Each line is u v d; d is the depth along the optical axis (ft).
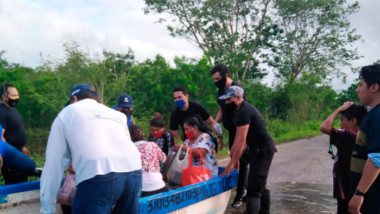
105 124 9.10
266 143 14.80
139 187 9.25
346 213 12.23
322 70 95.04
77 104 9.36
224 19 87.81
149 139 18.71
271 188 22.52
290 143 49.80
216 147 17.42
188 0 85.81
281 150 41.63
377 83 9.04
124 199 9.00
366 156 9.67
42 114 41.34
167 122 46.37
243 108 14.61
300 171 27.99
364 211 9.40
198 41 90.53
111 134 9.04
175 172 15.34
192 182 14.17
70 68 42.50
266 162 14.83
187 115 18.88
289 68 99.96
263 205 15.35
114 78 48.26
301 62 100.07
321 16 93.56
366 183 8.71
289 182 24.23
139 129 13.69
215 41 89.66
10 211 11.81
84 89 10.11
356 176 9.96
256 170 14.69
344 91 103.86
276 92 80.48
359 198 8.83
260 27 94.63
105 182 8.39
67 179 12.17
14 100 16.26
